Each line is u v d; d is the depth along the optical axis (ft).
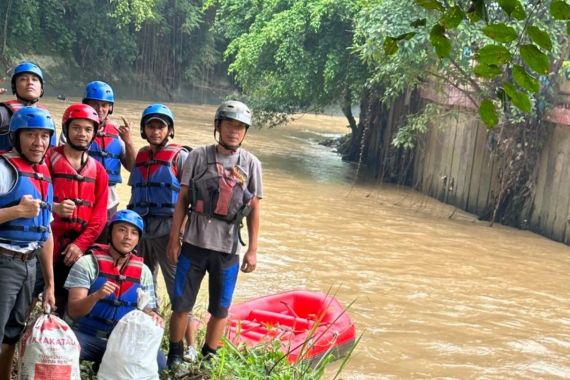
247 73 80.84
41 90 19.86
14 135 14.64
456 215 59.77
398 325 32.76
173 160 19.85
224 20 94.43
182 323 18.03
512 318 35.32
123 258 16.98
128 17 124.88
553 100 53.88
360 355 28.78
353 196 63.46
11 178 14.55
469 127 61.77
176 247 17.95
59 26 123.85
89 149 20.43
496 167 57.77
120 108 115.85
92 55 129.29
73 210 17.56
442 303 36.50
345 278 38.99
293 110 81.30
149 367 15.97
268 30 76.74
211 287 18.19
